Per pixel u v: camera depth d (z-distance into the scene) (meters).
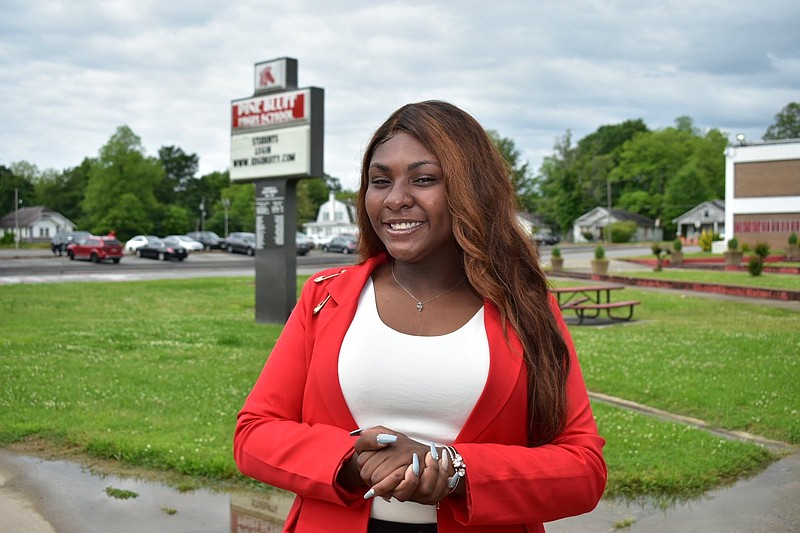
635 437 6.00
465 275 1.62
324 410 1.56
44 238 103.44
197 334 12.10
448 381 1.48
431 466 1.33
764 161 51.88
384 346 1.52
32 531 4.32
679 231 99.31
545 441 1.58
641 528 4.39
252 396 1.64
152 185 102.56
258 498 4.85
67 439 6.01
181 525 4.41
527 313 1.53
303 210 115.00
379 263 1.69
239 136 15.06
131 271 34.59
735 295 21.19
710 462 5.42
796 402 7.39
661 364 9.29
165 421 6.48
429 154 1.56
